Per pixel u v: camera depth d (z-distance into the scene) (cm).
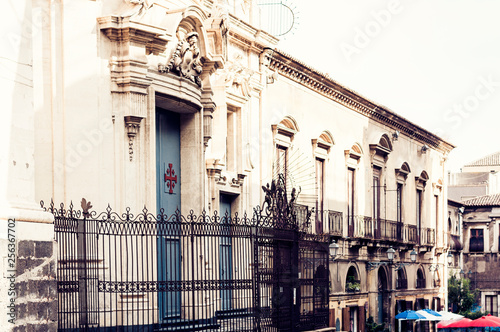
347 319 3067
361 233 3272
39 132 1574
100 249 1602
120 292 1502
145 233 1539
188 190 1922
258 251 1836
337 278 2997
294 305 2003
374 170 3578
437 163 4628
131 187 1680
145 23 1678
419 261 4212
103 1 1659
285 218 2081
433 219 4538
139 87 1686
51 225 1255
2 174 1173
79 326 1431
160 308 1747
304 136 2802
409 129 4006
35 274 1209
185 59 1844
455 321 3756
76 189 1605
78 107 1614
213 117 2136
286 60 2598
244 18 2366
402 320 3831
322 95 2958
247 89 2338
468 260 6328
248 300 1811
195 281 1596
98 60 1641
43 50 1588
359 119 3350
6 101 1187
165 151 1883
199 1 1956
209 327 1630
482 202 6325
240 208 2300
